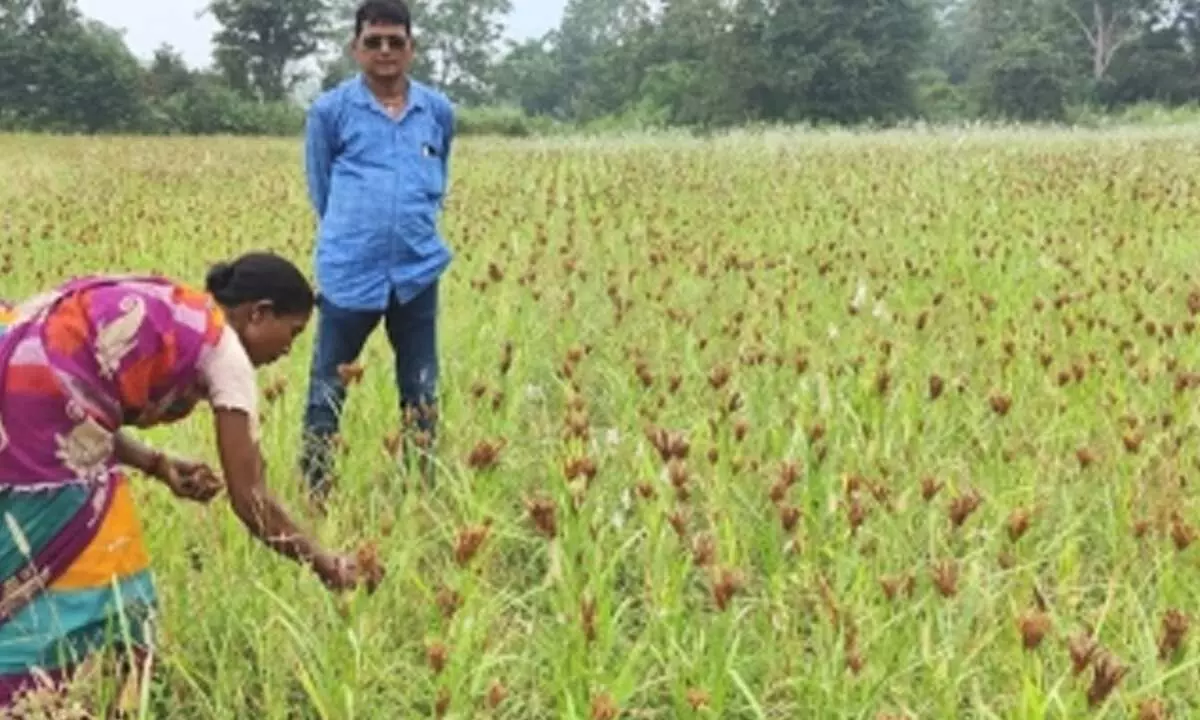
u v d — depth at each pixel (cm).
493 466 431
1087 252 915
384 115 534
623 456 479
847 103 6719
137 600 352
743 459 451
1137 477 445
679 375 547
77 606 341
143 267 937
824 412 496
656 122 6938
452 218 1196
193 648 377
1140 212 1167
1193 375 513
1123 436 461
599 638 349
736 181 1631
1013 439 498
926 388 566
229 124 6681
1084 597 419
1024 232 1038
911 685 352
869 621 356
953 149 2103
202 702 359
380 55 531
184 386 352
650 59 7950
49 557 338
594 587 358
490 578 429
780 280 834
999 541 417
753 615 396
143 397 348
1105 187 1372
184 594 382
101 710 317
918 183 1477
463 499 437
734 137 2639
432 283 541
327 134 536
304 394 593
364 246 524
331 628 358
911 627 350
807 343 639
